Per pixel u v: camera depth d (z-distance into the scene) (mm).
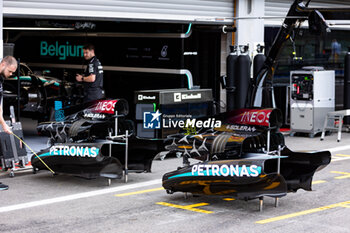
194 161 13031
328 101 16891
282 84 19016
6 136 11312
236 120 9711
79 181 10898
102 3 14008
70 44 20453
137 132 13570
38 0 12977
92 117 11570
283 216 8406
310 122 16641
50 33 21344
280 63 19562
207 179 8828
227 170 8602
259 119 9281
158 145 10539
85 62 19750
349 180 10977
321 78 16609
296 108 16859
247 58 15875
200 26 17047
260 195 8500
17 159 11422
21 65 18844
